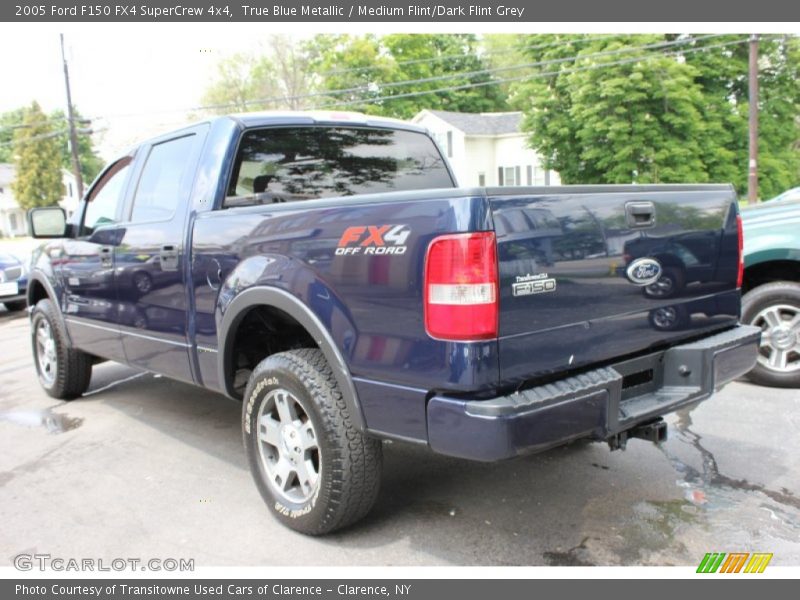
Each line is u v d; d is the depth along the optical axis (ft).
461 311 7.55
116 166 15.29
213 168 11.73
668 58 74.95
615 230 8.93
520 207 7.87
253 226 10.30
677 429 13.91
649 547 9.53
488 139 130.11
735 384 16.60
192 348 12.00
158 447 14.30
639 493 11.16
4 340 29.27
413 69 138.31
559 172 89.45
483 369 7.59
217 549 9.90
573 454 12.90
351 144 13.53
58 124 193.36
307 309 9.32
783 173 81.05
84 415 16.76
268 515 10.92
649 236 9.39
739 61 81.76
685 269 10.00
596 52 76.38
